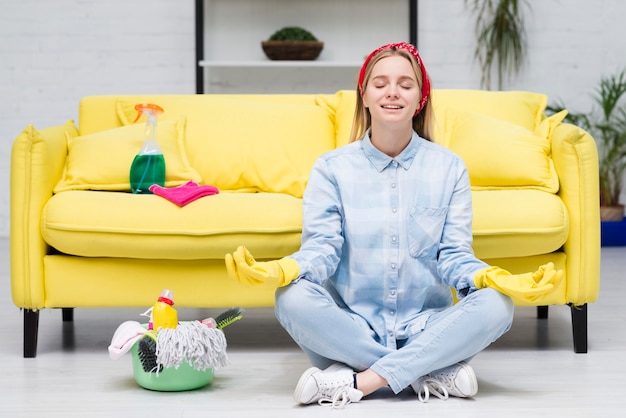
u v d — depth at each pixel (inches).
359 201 83.7
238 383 86.0
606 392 82.0
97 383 86.1
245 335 109.6
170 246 95.3
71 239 95.2
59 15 202.7
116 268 97.7
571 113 204.5
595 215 98.5
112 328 114.4
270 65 194.9
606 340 105.6
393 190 83.8
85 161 106.6
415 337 79.9
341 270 84.3
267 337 108.3
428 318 80.9
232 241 95.6
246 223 95.9
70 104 204.4
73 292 97.3
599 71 205.3
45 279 97.5
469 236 84.0
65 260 97.5
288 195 103.9
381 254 83.0
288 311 75.9
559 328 113.3
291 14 202.8
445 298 85.3
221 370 91.4
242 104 120.4
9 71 203.9
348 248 83.7
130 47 203.3
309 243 80.8
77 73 203.9
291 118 118.8
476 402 78.5
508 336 108.4
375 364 77.4
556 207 97.7
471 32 203.6
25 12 202.8
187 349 80.7
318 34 203.0
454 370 78.8
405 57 82.7
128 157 108.1
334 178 84.2
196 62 193.3
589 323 115.6
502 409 76.3
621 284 146.9
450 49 204.2
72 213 95.5
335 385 77.2
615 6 204.4
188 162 113.2
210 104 120.5
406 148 84.6
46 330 112.7
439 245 83.7
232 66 200.7
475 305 75.9
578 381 86.2
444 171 84.7
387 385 78.4
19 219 96.4
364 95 84.6
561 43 204.4
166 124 115.6
